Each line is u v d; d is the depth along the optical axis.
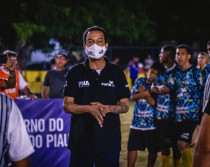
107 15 18.17
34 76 14.33
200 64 5.54
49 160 3.98
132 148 4.10
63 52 5.31
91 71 2.70
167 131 3.99
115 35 19.61
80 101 2.70
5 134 1.49
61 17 17.09
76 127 2.72
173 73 3.96
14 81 3.85
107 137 2.67
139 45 22.08
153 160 4.12
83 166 2.72
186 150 3.77
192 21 23.06
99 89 2.68
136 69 14.70
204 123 1.62
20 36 16.34
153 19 22.77
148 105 4.07
